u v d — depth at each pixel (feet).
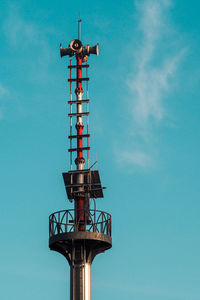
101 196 236.63
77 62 259.60
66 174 234.17
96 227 221.66
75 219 222.28
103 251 229.86
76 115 248.32
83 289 214.90
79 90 252.83
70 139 244.83
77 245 221.46
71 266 219.61
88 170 231.91
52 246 224.33
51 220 224.53
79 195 230.07
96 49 258.37
